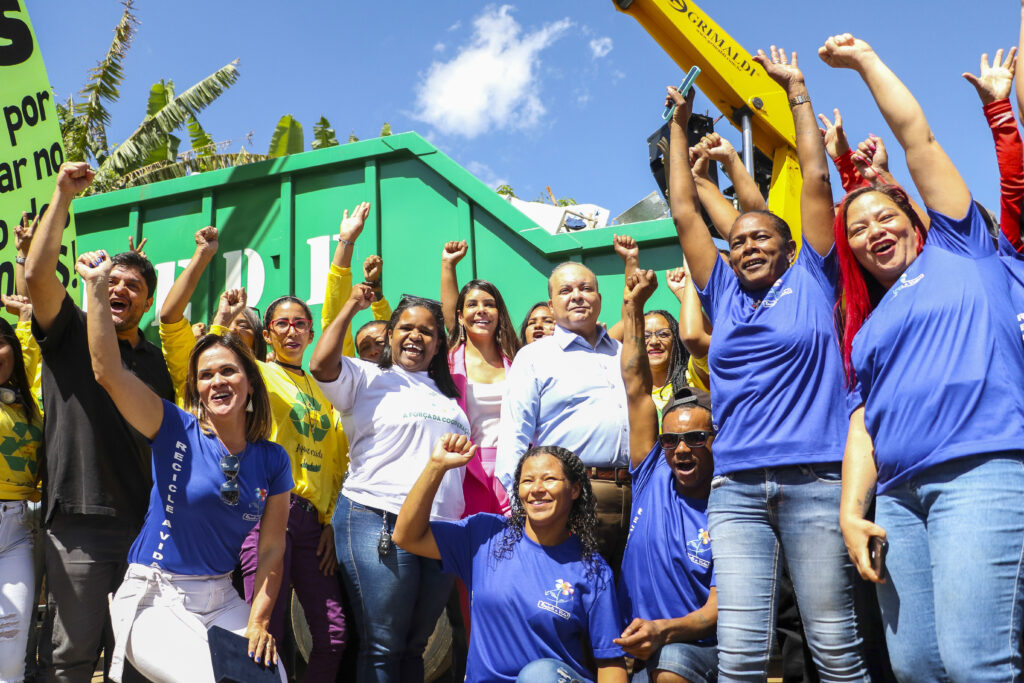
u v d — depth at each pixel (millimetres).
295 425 3857
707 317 3729
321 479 3881
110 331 2984
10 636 3244
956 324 2469
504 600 3139
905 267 2660
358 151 5121
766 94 5293
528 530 3250
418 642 3598
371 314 5047
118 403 3002
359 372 3730
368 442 3648
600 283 4707
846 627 2656
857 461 2621
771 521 2779
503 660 3123
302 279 5191
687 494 3430
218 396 3127
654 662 3123
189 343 3984
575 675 3000
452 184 4918
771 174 5465
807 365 2797
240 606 3209
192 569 3086
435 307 3916
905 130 2721
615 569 3723
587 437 3701
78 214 5684
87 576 3316
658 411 4188
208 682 2896
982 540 2283
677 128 3357
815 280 2934
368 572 3445
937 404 2420
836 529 2680
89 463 3346
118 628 3012
